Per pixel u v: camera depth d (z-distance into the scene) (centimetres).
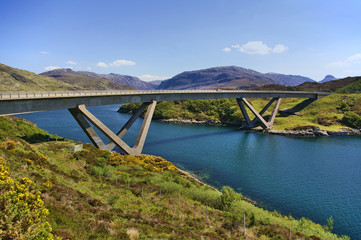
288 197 4356
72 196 2208
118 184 3419
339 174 5619
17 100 4203
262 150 7875
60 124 11119
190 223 2381
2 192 1316
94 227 1694
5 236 1081
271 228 2566
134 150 6400
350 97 15088
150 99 7838
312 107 15162
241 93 12800
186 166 6009
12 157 2477
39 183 2131
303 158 6962
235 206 3125
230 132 11525
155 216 2436
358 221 3597
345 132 11338
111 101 6406
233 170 5794
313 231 2741
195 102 16975
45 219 1417
